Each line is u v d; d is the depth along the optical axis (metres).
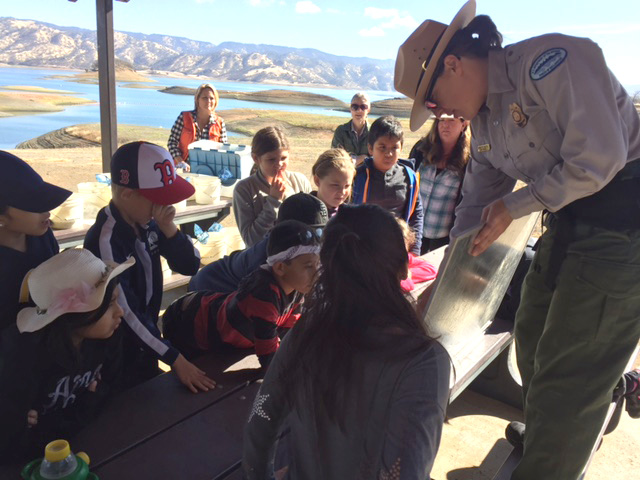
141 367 2.28
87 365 1.66
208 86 5.65
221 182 5.12
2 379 1.45
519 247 2.64
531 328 2.20
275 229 2.04
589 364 1.80
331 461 1.05
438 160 4.14
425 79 1.90
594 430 1.88
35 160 11.23
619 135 1.50
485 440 3.19
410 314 1.03
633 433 3.39
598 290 1.72
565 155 1.57
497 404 3.56
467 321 2.53
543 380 1.89
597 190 1.57
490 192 2.27
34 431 1.58
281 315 2.18
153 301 2.29
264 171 3.34
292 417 1.13
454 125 3.96
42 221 1.79
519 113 1.74
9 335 1.48
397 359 0.97
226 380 2.10
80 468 1.38
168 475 1.59
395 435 0.94
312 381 1.02
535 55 1.65
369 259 1.00
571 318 1.79
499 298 2.85
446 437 3.19
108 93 5.65
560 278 1.81
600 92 1.52
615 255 1.68
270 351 2.08
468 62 1.81
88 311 1.52
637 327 1.76
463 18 1.84
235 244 5.06
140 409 1.88
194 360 2.24
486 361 2.64
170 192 2.11
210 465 1.64
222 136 5.91
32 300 1.69
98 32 5.51
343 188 3.16
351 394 0.99
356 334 0.99
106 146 5.81
